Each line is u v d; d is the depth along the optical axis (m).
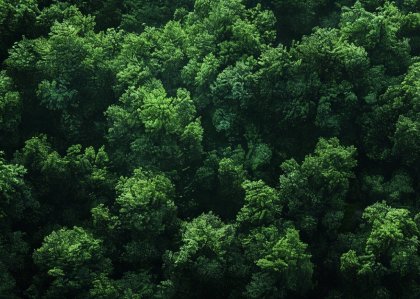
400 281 43.56
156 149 50.06
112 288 44.88
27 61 52.22
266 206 46.50
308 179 47.34
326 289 47.47
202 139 52.62
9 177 46.97
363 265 43.03
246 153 52.22
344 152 47.53
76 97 53.03
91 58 52.69
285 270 43.91
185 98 50.84
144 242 47.44
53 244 45.91
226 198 51.12
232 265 45.78
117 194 49.53
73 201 51.22
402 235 43.03
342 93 50.00
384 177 50.19
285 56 50.59
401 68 52.34
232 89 50.97
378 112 49.09
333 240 47.38
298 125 51.38
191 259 45.16
